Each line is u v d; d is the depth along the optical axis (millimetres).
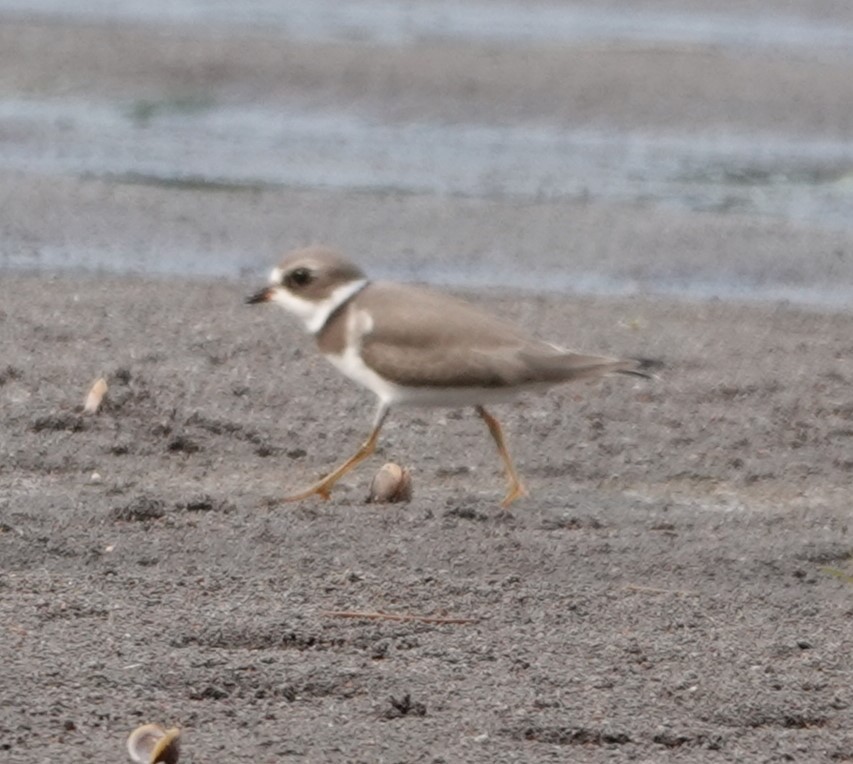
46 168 21594
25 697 7973
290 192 21078
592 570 10289
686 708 8297
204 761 7504
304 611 9234
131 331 14984
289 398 13430
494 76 27031
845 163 24344
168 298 16250
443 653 8773
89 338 14680
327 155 23297
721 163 23984
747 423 13492
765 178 23250
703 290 18250
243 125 24703
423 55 27797
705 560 10523
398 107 25859
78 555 10094
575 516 11281
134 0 31828
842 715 8336
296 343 14891
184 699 8102
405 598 9523
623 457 12672
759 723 8227
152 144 23297
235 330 15203
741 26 31875
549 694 8344
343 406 13352
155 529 10594
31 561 9984
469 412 13352
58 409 12664
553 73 27266
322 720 7961
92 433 12367
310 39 28672
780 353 15477
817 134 25672
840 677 8719
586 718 8102
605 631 9227
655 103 26391
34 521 10617
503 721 8023
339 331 11008
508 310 16484
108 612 9078
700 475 12445
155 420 12664
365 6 32781
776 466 12688
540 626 9234
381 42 28812
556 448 12758
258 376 13883
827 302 17922
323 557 10211
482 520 11062
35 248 18312
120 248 18531
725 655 8914
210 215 19891
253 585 9602
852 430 13430
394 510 11102
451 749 7742
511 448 12695
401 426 12992
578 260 18984
